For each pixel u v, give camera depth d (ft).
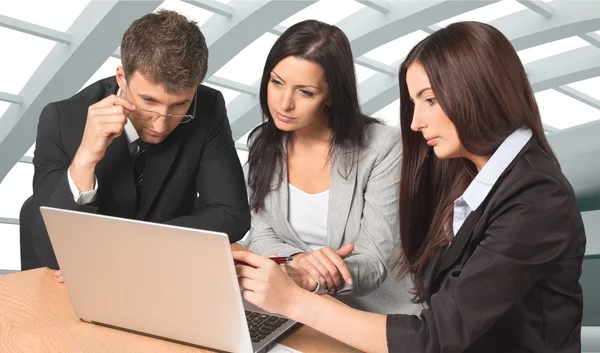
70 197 6.73
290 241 8.22
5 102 33.96
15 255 43.80
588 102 42.45
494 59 4.91
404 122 5.98
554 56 39.65
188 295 5.28
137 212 7.88
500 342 5.04
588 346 9.08
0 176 35.68
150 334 5.66
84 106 7.70
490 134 5.03
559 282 4.94
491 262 4.81
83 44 28.94
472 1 30.12
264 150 8.09
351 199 7.88
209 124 8.15
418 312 8.26
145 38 6.59
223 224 7.88
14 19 27.48
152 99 6.74
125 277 5.47
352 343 5.17
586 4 32.68
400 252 6.49
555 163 5.20
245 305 6.12
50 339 5.62
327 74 7.11
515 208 4.88
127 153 7.59
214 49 30.81
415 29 32.24
